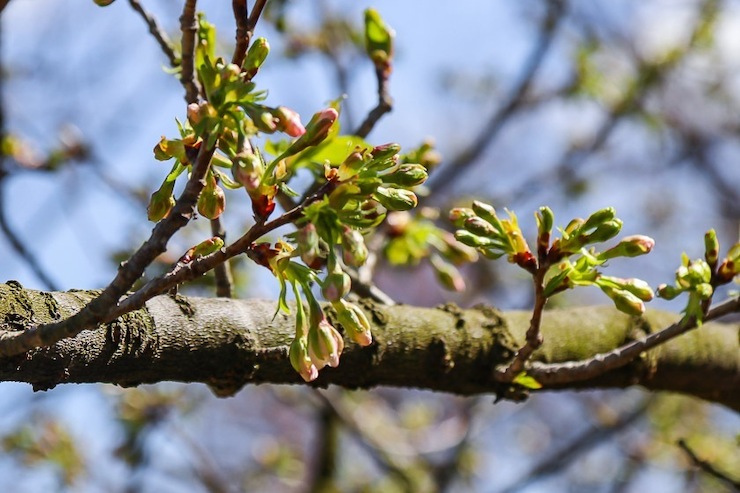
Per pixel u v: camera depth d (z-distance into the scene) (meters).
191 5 3.05
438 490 7.51
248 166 2.12
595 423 8.02
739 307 3.02
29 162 5.96
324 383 3.18
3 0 2.91
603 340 3.77
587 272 2.83
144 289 2.23
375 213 2.27
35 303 2.49
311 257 2.13
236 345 2.85
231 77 2.14
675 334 3.12
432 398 12.52
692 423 8.12
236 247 2.25
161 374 2.77
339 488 7.49
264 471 8.80
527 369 3.35
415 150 4.04
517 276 7.70
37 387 2.53
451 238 4.43
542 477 7.54
